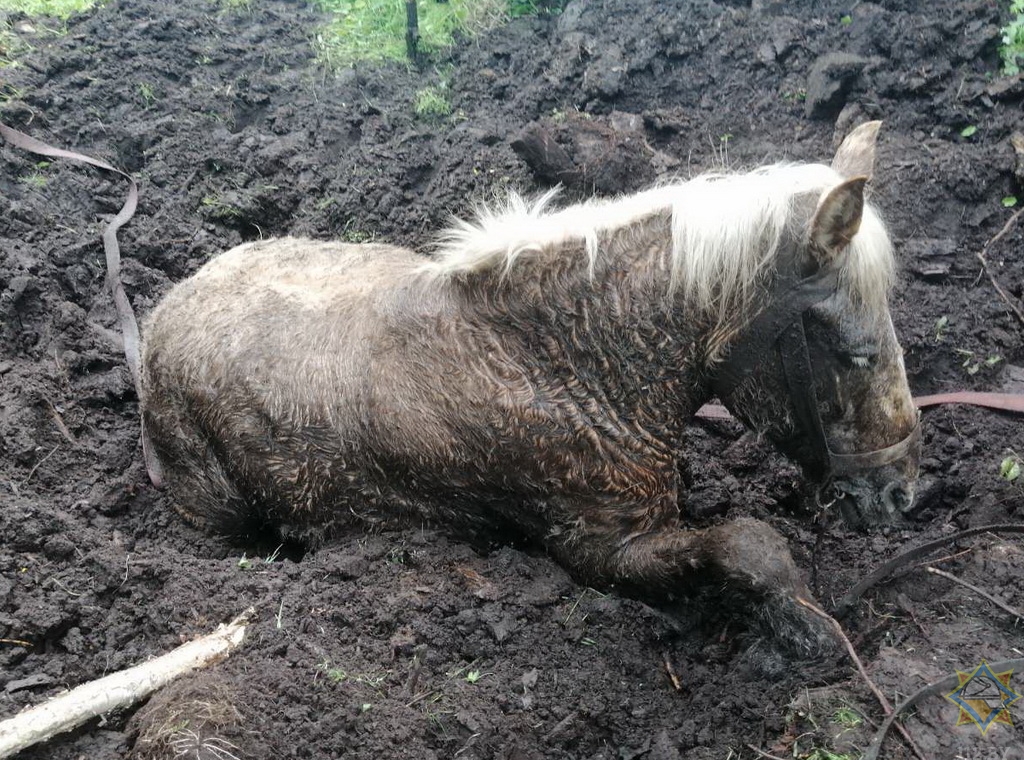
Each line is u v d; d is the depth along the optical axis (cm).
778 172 355
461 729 326
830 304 342
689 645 376
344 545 400
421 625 361
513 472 374
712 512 457
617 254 364
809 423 359
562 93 676
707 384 376
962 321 536
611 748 338
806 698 326
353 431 391
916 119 622
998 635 348
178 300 451
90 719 319
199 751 298
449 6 764
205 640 348
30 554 388
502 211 496
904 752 302
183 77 695
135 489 473
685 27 691
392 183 634
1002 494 446
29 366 504
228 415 412
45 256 555
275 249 478
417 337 381
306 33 750
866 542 436
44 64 679
